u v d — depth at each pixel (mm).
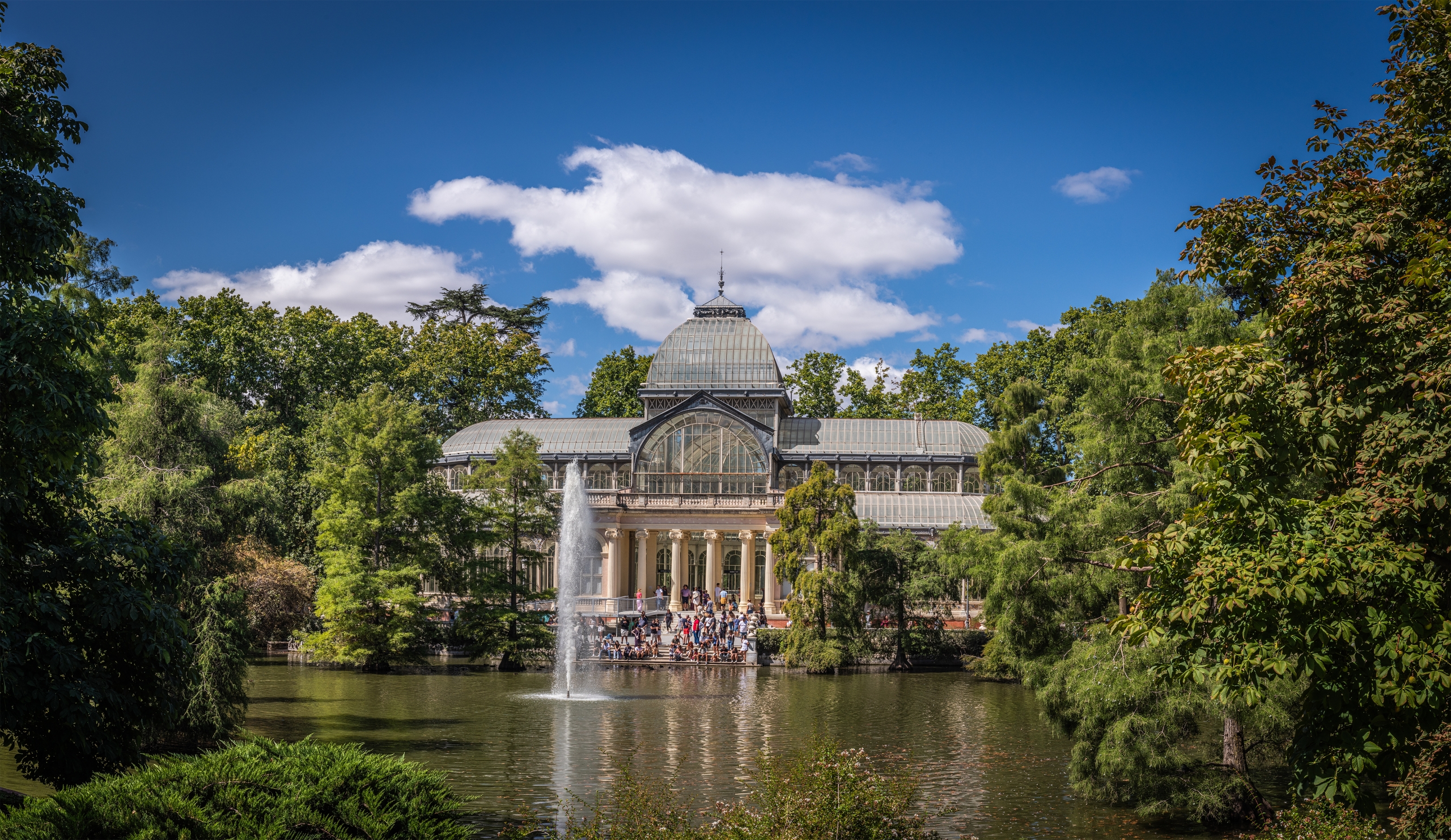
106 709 24844
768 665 76312
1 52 22828
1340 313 18141
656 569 104250
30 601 22859
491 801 32188
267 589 61156
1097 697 30641
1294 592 15633
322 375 119188
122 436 55500
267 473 84375
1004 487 41344
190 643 28141
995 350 126312
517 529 77812
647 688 61469
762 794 26109
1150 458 35969
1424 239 17328
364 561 71250
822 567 73625
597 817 19406
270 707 50906
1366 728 16422
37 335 21828
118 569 25906
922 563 77125
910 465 107562
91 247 56656
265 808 13328
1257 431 17984
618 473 109500
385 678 65062
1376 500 16484
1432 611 15602
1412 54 19984
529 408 138375
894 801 18344
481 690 59219
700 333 112938
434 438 78000
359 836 13391
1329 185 20797
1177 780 30312
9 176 21984
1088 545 34906
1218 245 22031
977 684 65250
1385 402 17844
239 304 116875
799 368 136375
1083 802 33031
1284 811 24109
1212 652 18031
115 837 12773
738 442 104312
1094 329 41500
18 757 24219
